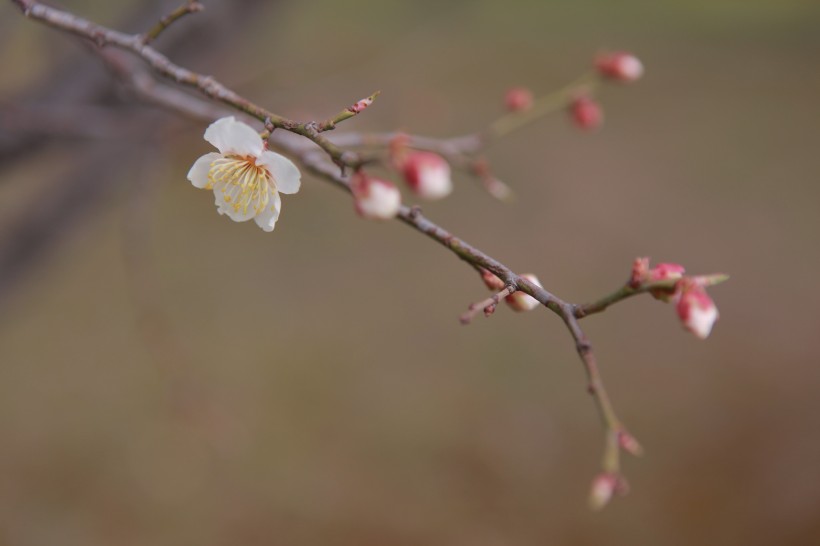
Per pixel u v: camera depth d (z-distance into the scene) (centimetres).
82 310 152
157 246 159
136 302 78
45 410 137
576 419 152
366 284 168
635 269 59
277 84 80
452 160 72
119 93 74
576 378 158
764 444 149
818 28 225
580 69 185
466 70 169
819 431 149
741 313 175
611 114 207
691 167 196
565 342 164
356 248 174
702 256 178
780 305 176
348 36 118
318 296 163
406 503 135
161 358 83
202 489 130
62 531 121
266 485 132
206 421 82
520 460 143
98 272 158
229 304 156
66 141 76
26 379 141
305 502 132
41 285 111
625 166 192
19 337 146
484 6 135
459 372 155
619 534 136
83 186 84
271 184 59
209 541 125
